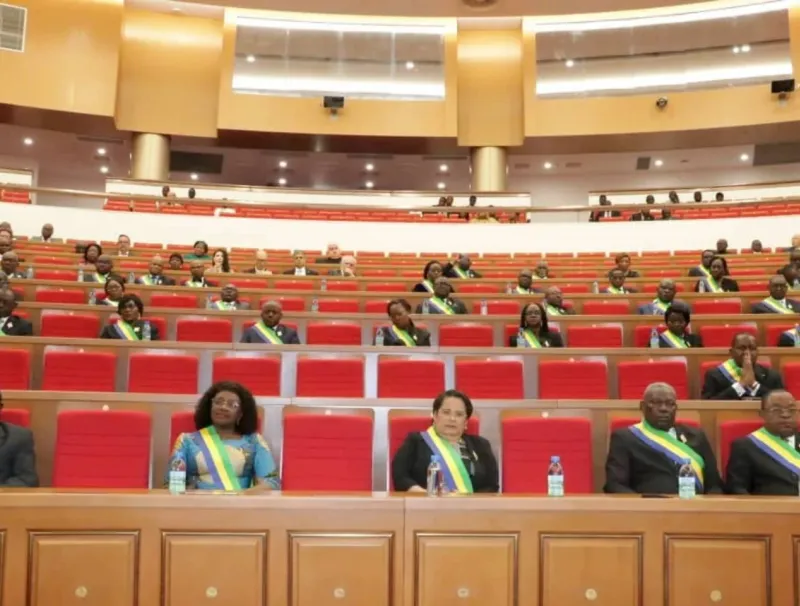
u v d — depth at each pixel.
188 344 6.43
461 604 3.18
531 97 18.52
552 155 20.16
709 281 10.24
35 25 17.31
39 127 18.17
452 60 18.78
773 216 14.27
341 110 18.55
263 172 22.14
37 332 7.73
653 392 4.23
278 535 3.19
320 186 22.94
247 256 13.27
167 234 14.24
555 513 3.22
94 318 7.63
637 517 3.22
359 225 14.62
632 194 17.23
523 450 4.70
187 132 18.44
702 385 6.29
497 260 13.56
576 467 4.67
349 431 4.66
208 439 4.24
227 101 18.27
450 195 16.27
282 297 9.45
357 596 3.18
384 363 6.09
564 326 8.06
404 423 4.71
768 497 3.34
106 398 5.00
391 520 3.22
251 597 3.16
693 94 17.97
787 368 6.09
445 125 18.62
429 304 8.98
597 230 14.53
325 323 7.85
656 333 7.18
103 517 3.14
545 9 17.48
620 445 4.25
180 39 18.70
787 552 3.18
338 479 4.60
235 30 18.50
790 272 10.16
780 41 17.62
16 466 4.09
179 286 9.64
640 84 18.25
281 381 6.43
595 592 3.18
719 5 17.95
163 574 3.14
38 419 4.93
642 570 3.20
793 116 17.41
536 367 6.57
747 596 3.17
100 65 17.62
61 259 11.55
